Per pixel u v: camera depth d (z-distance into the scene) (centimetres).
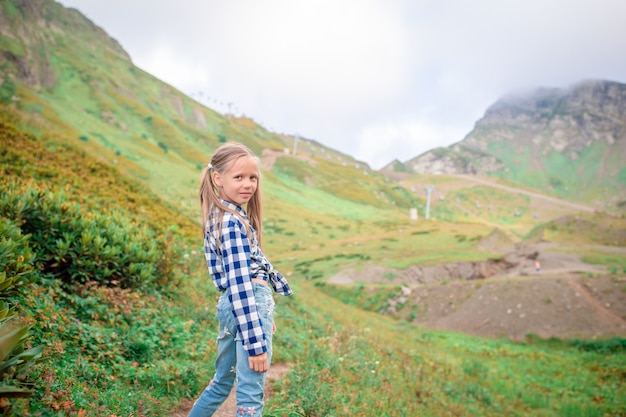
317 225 7175
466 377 1388
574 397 1473
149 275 736
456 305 3016
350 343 959
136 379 425
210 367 512
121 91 12694
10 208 634
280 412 440
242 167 271
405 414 669
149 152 8031
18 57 8700
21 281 441
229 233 259
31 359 258
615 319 2470
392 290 3381
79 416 284
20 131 2066
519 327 2595
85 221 702
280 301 1332
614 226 4816
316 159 15125
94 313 555
